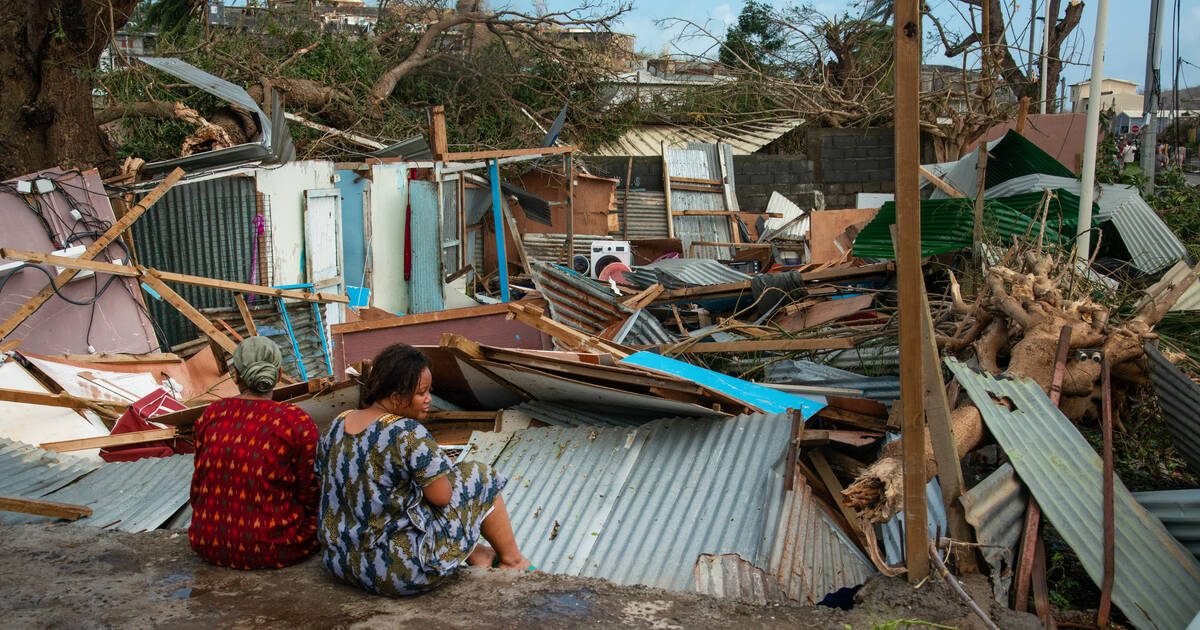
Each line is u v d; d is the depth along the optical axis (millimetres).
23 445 5773
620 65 23156
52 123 11180
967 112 17469
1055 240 8852
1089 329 5113
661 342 8609
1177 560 3715
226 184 10109
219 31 16797
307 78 16531
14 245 8250
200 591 3305
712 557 3830
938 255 9945
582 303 9188
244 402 3531
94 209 8836
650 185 19578
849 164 20375
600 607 3131
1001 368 5578
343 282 11828
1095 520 3793
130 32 16375
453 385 5887
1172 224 12789
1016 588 3551
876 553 3477
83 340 8602
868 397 6293
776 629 2953
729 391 5055
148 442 5953
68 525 4211
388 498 3150
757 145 21438
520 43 20500
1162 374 4918
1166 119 24109
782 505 4086
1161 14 14555
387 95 17953
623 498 4520
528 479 4898
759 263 14945
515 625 2998
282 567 3525
